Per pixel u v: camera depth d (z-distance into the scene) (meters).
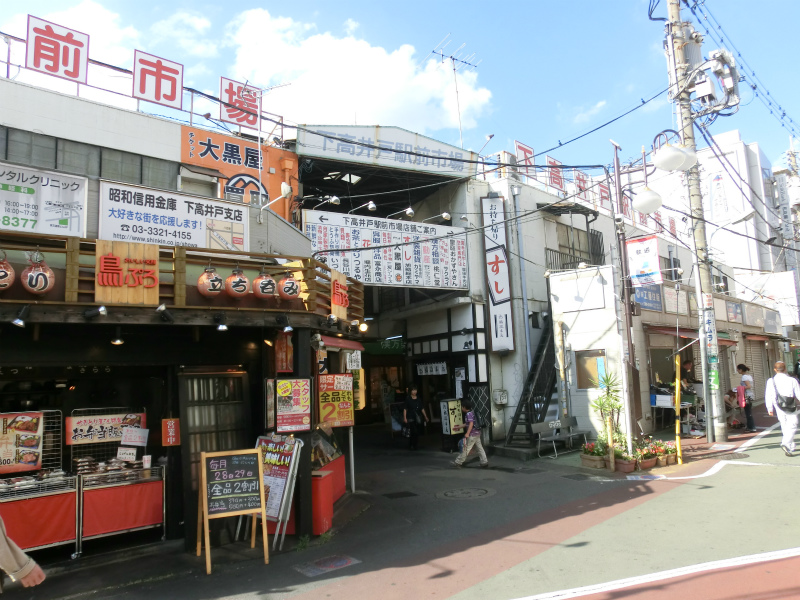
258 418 7.60
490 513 7.71
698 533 6.07
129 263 5.84
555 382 14.83
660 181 23.03
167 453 7.07
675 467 10.18
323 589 5.13
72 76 10.40
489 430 14.28
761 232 29.55
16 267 5.49
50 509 5.97
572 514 7.36
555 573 5.16
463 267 15.00
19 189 6.51
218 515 5.86
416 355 17.39
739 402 14.86
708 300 12.88
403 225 14.12
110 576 5.63
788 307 26.23
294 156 13.16
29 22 10.04
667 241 22.28
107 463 6.73
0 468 6.08
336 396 8.45
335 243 13.15
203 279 6.23
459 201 15.64
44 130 10.05
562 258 17.41
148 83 11.18
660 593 4.49
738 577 4.71
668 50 13.02
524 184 16.28
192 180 11.74
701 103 12.60
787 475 8.71
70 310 5.52
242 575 5.59
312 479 6.90
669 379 15.94
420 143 14.79
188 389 6.86
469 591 4.86
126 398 7.45
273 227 9.27
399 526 7.25
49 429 6.68
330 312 7.92
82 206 6.95
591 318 13.27
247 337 7.55
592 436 13.06
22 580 3.13
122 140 10.85
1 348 5.80
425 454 13.69
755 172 30.62
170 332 6.81
